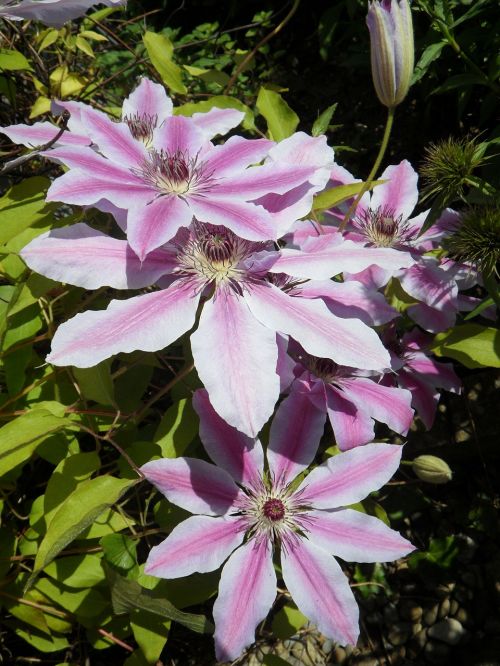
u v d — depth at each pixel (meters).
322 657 0.52
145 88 0.46
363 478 0.37
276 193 0.36
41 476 0.50
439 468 0.43
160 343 0.32
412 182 0.49
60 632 0.43
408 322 0.52
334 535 0.36
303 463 0.38
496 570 0.55
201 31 0.87
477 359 0.43
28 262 0.33
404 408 0.39
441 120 0.77
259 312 0.34
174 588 0.39
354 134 0.81
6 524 0.43
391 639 0.54
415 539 0.57
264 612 0.34
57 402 0.38
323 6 0.90
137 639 0.38
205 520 0.35
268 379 0.31
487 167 0.56
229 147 0.38
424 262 0.46
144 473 0.35
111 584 0.35
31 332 0.40
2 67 0.50
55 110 0.45
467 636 0.53
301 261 0.35
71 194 0.33
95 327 0.32
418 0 0.56
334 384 0.40
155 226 0.33
